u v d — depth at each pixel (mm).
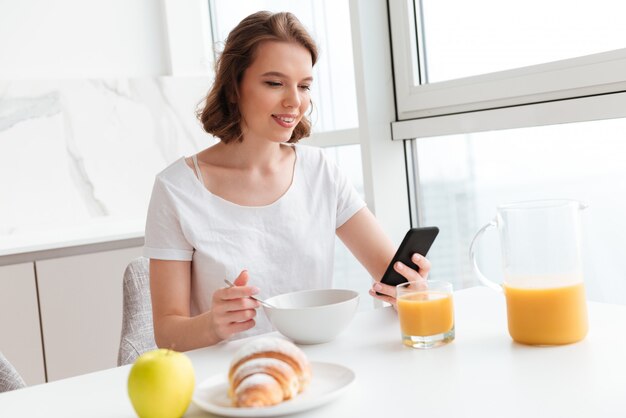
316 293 1296
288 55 1421
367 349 1115
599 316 1185
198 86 3236
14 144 2887
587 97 1767
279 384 866
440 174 2283
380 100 2303
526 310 1044
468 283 2248
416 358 1044
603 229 1841
